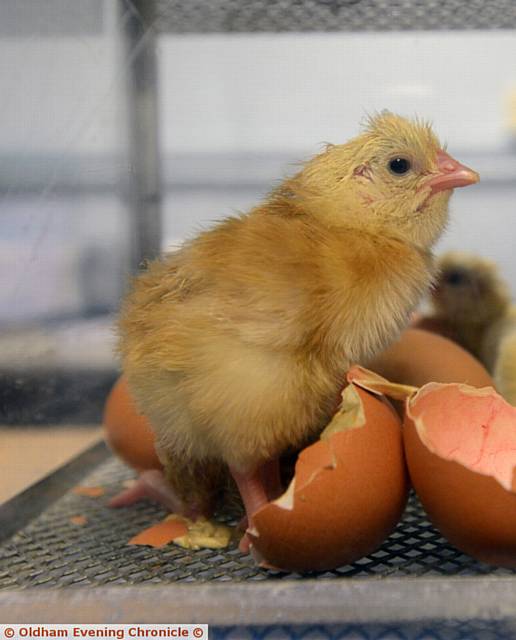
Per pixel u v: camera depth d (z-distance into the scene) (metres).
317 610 0.17
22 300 0.30
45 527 0.25
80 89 0.32
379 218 0.22
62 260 0.32
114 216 0.34
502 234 0.40
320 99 0.38
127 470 0.30
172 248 0.25
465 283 0.32
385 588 0.17
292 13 0.32
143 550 0.23
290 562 0.20
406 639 0.17
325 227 0.22
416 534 0.23
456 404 0.21
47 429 0.31
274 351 0.20
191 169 0.38
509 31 0.35
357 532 0.19
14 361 0.29
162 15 0.34
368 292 0.21
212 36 0.36
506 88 0.38
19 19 0.28
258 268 0.20
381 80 0.37
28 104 0.29
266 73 0.39
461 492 0.19
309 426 0.21
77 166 0.32
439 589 0.17
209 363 0.20
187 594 0.17
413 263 0.22
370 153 0.22
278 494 0.22
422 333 0.26
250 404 0.20
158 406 0.21
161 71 0.36
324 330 0.20
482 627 0.17
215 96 0.39
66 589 0.18
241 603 0.17
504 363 0.28
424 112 0.38
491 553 0.19
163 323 0.21
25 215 0.30
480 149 0.39
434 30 0.35
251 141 0.40
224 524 0.24
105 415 0.28
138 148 0.35
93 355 0.33
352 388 0.20
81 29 0.31
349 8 0.32
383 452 0.19
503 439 0.21
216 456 0.22
